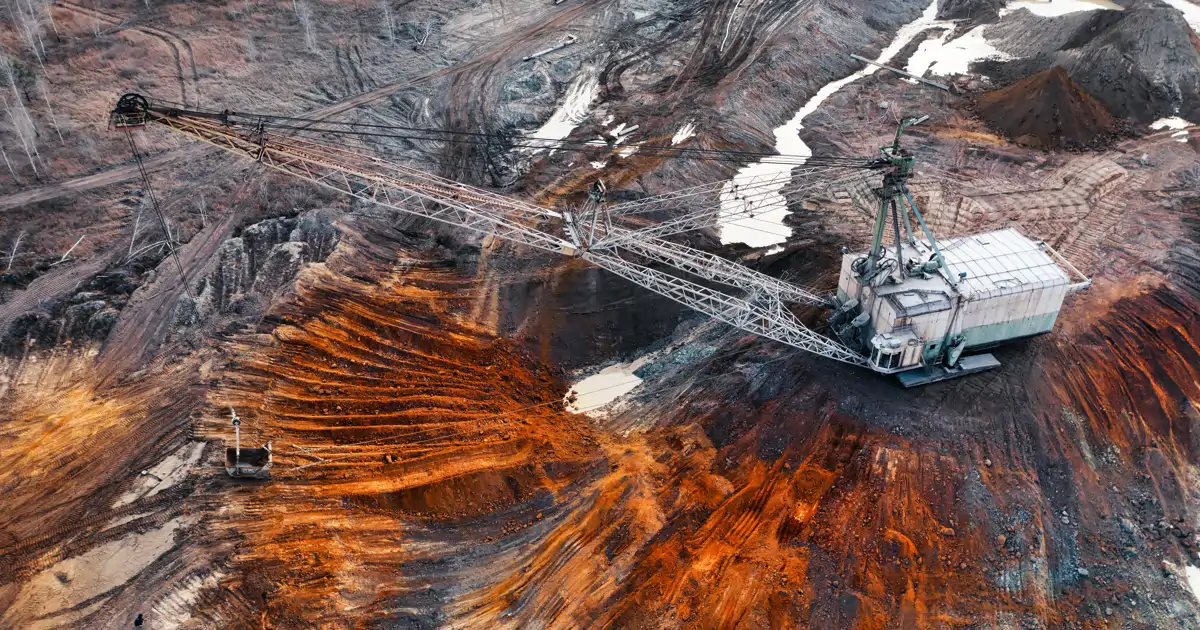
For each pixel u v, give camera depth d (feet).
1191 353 147.33
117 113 118.62
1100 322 153.17
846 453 133.28
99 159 181.68
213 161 184.85
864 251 149.18
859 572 116.26
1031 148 206.18
